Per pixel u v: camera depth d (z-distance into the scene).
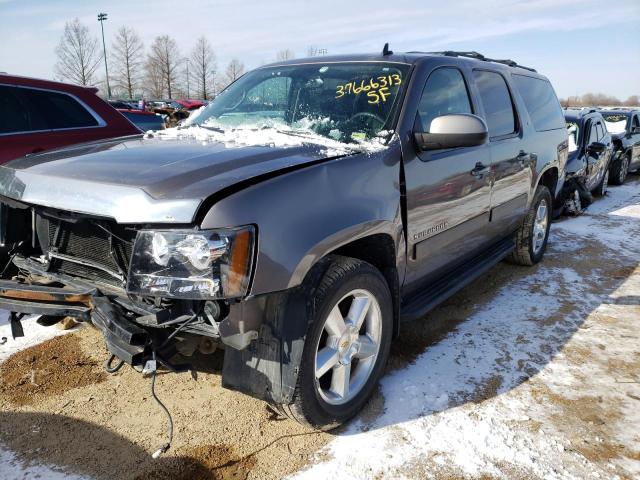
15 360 3.15
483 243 4.08
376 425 2.64
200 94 51.97
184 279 1.91
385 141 2.82
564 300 4.37
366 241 2.66
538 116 4.92
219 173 2.13
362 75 3.28
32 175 2.35
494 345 3.52
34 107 4.75
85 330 3.52
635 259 5.61
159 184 2.03
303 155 2.43
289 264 2.08
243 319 2.06
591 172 8.70
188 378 3.03
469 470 2.34
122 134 5.29
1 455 2.37
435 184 3.07
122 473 2.28
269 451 2.44
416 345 3.50
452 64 3.59
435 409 2.78
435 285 3.54
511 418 2.72
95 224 2.20
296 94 3.36
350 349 2.57
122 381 2.99
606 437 2.59
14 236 2.62
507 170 4.08
